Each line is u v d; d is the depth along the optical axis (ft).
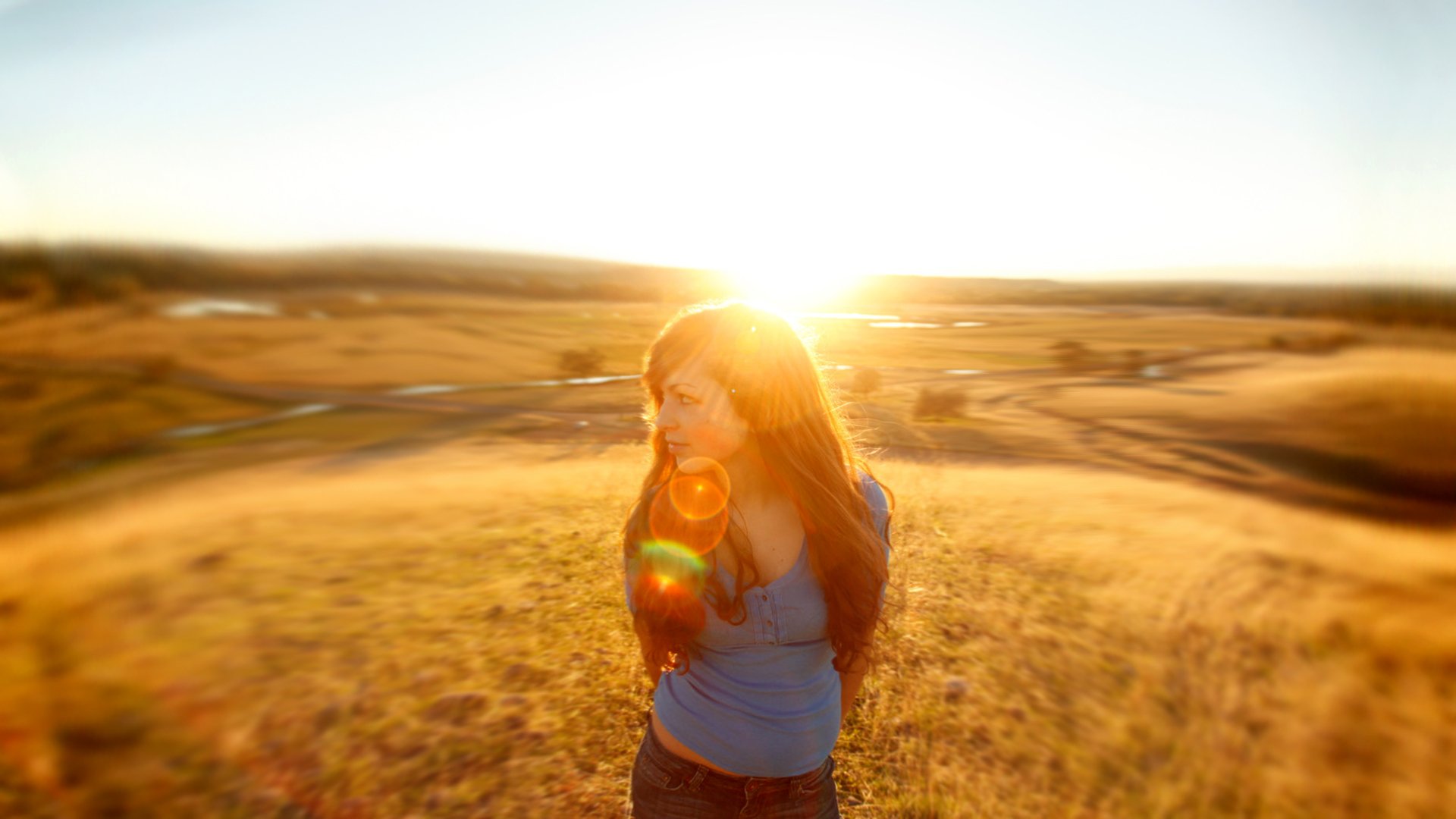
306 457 44.91
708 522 4.04
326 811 8.74
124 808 8.29
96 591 15.30
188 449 43.06
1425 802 9.99
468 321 186.09
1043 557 23.47
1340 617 18.30
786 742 4.18
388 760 9.96
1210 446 69.82
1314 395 75.77
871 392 106.83
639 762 4.55
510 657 13.28
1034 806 9.66
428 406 91.25
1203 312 298.15
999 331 237.04
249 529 22.52
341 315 156.15
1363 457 50.57
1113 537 27.94
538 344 160.35
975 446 69.36
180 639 13.11
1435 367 50.90
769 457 4.07
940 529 26.71
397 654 13.38
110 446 34.12
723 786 4.24
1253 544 28.45
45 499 24.23
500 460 44.55
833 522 4.09
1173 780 10.46
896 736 11.16
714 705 4.19
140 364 62.28
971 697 12.64
